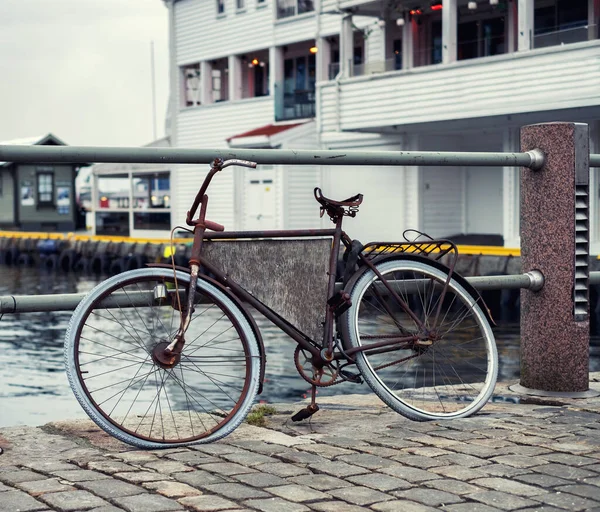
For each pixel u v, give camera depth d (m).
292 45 30.14
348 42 24.14
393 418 3.90
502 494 2.80
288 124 29.31
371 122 23.09
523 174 4.51
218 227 3.56
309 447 3.37
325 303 3.75
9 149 3.32
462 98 20.86
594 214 20.61
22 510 2.60
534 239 4.46
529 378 4.51
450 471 3.04
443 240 3.96
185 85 34.41
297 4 29.36
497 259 20.11
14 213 44.03
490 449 3.33
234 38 31.80
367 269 3.82
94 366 12.48
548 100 19.12
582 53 18.53
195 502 2.68
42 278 33.00
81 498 2.71
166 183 34.59
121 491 2.79
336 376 3.74
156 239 33.28
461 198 26.00
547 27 21.81
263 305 3.63
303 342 3.70
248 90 32.66
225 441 3.46
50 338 16.12
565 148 4.39
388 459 3.21
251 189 29.55
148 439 3.34
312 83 29.77
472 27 23.92
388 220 25.84
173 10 34.66
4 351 14.57
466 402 4.27
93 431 3.63
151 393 9.54
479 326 4.04
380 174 26.03
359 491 2.82
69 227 45.12
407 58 24.53
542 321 4.46
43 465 3.09
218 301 3.53
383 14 24.58
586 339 4.45
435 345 3.97
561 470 3.06
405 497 2.77
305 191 28.14
